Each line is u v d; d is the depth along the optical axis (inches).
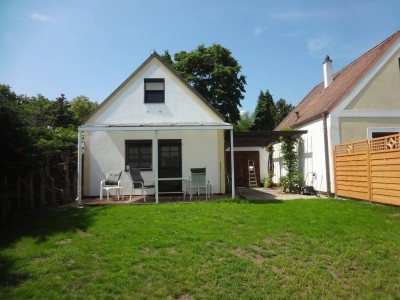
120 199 530.0
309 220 340.2
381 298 189.8
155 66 598.9
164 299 181.5
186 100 595.8
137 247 252.1
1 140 356.8
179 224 319.6
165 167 594.6
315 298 189.0
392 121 571.2
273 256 244.4
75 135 581.6
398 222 331.9
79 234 289.3
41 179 454.3
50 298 176.9
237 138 637.3
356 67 687.1
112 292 185.9
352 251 251.4
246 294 189.5
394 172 405.1
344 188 526.9
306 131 631.8
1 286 188.4
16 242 269.7
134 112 589.3
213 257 236.4
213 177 592.4
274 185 877.2
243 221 333.1
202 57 1199.6
